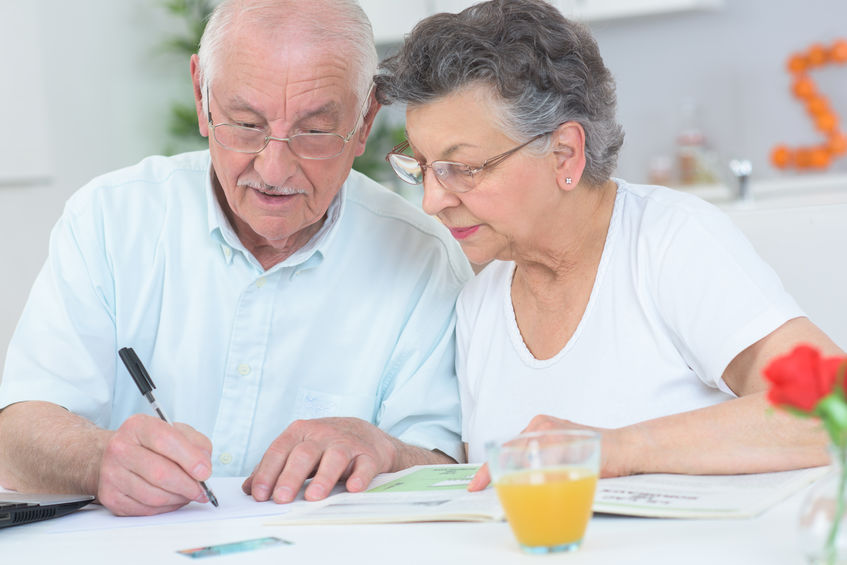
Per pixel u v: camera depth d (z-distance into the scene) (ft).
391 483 4.04
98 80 12.78
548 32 4.24
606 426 4.49
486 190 4.27
